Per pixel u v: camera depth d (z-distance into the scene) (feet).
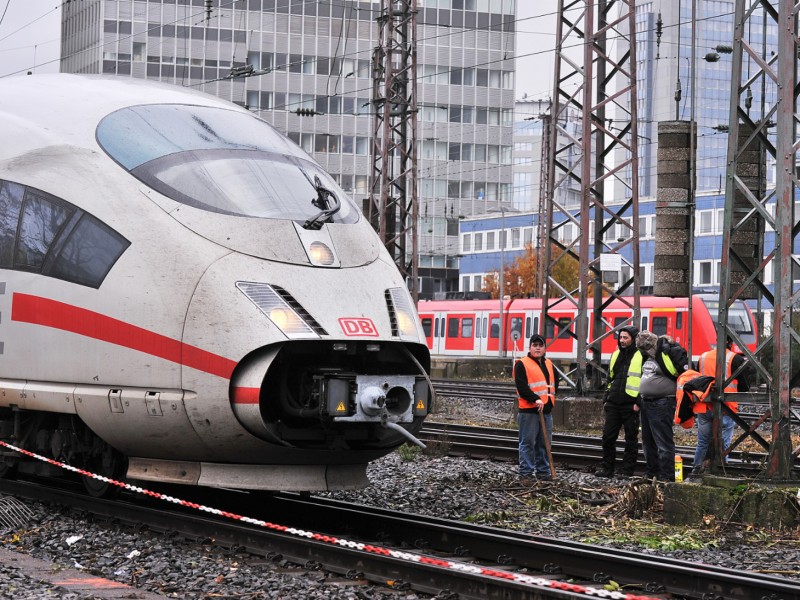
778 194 39.52
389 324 36.24
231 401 34.35
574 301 82.12
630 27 82.89
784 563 32.65
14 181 40.37
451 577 27.40
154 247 36.01
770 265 176.14
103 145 38.88
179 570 29.66
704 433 50.55
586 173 81.10
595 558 29.48
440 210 302.25
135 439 36.88
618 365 54.13
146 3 264.11
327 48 279.90
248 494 43.45
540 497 44.70
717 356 41.22
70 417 39.86
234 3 270.87
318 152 281.33
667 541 35.65
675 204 84.69
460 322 177.47
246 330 34.12
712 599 26.76
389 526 35.32
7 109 42.42
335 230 37.52
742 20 40.70
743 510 38.09
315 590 27.53
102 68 263.49
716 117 517.96
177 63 266.98
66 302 37.81
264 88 275.59
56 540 33.65
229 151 38.75
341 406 34.55
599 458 57.47
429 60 298.35
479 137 303.48
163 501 41.47
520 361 51.47
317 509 38.60
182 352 34.91
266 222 36.29
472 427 76.23
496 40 302.86
